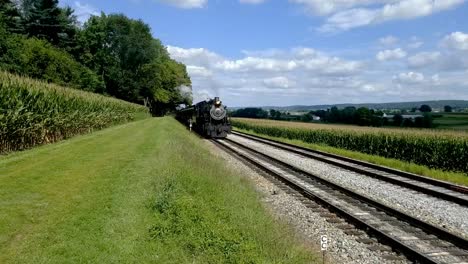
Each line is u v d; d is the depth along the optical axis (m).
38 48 54.34
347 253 9.14
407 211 13.20
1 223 8.32
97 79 77.69
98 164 15.41
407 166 23.61
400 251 9.12
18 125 19.52
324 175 20.31
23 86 21.30
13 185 11.38
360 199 14.29
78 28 84.50
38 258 7.01
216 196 12.14
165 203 10.37
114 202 10.36
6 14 63.22
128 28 98.62
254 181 17.88
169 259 7.70
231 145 36.41
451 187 16.80
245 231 9.23
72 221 8.81
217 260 7.77
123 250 7.69
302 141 47.62
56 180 12.26
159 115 115.56
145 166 15.34
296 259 8.20
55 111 23.73
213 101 44.53
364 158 28.80
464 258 8.77
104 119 37.56
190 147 24.73
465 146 23.38
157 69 101.06
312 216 12.15
